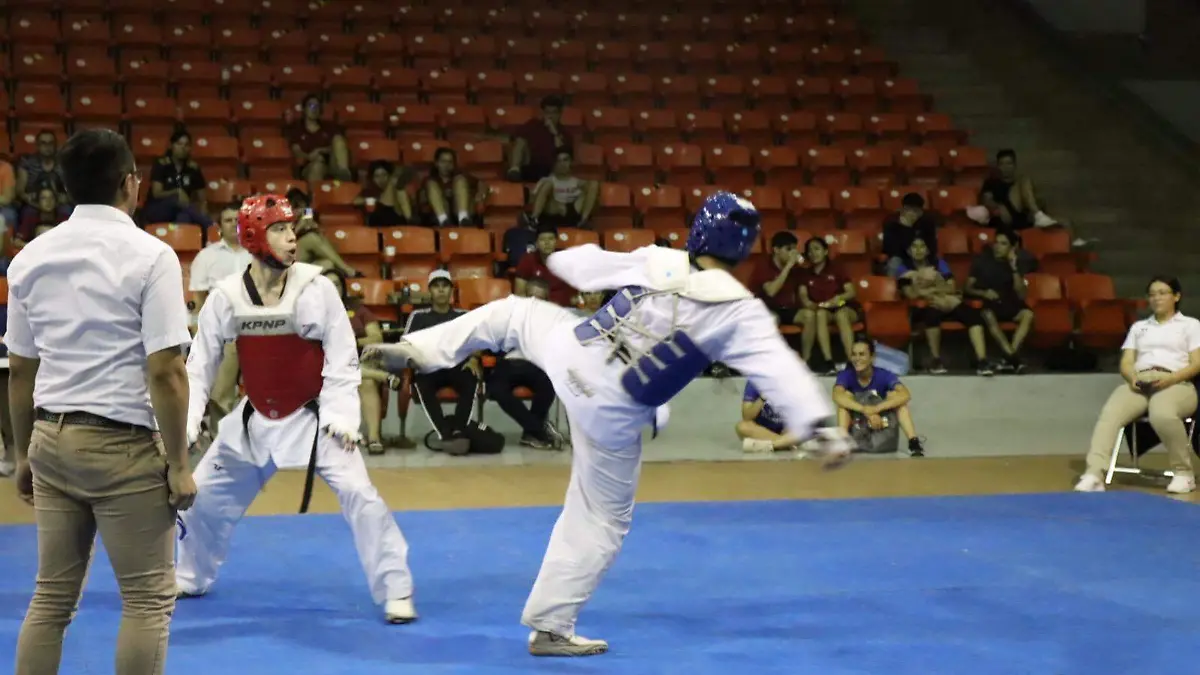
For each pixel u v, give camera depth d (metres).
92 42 13.69
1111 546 6.58
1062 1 16.84
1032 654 4.65
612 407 4.37
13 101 13.05
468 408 9.84
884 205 13.58
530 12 15.99
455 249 11.90
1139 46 16.28
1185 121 15.97
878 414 10.16
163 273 3.36
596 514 4.59
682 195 13.26
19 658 3.40
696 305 4.27
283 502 7.75
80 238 3.36
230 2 14.75
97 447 3.35
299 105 13.57
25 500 3.65
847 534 6.86
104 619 4.95
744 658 4.58
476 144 13.44
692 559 6.23
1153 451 10.73
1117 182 14.91
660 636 4.88
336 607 5.26
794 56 16.05
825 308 11.48
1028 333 12.08
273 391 5.04
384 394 10.08
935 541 6.68
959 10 17.44
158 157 12.12
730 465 9.53
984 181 14.00
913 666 4.50
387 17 15.27
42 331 3.39
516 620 5.09
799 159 14.29
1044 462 9.84
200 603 5.28
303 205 10.82
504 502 7.87
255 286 4.98
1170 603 5.41
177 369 3.36
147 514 3.42
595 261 4.52
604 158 13.70
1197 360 8.64
